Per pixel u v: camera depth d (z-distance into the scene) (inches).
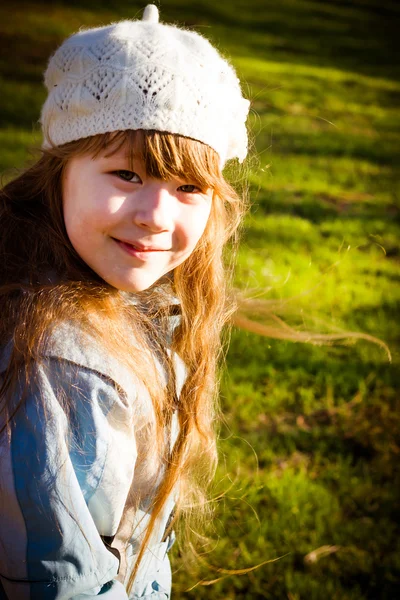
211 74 56.8
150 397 58.2
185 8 595.8
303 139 343.9
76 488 51.4
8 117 299.3
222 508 114.5
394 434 141.0
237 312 93.8
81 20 490.9
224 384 148.5
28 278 57.1
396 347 173.3
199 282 71.8
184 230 57.1
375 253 231.1
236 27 574.6
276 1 709.9
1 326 55.7
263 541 110.3
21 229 59.2
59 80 56.8
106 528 55.4
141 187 54.4
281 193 270.8
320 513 117.6
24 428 51.3
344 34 630.5
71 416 52.2
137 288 56.1
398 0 801.6
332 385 154.0
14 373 52.7
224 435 134.0
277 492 120.4
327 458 132.8
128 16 519.5
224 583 103.4
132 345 58.1
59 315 54.0
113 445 53.2
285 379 155.0
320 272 208.8
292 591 103.7
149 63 53.6
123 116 52.9
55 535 50.9
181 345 69.8
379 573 108.7
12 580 52.2
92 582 52.6
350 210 265.9
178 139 54.4
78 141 54.6
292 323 172.4
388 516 120.3
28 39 432.1
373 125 391.9
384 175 312.0
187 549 102.8
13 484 50.8
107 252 55.1
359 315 186.9
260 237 226.4
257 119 358.3
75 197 55.2
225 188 59.7
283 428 139.6
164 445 63.5
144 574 64.7
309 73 477.7
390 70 536.4
